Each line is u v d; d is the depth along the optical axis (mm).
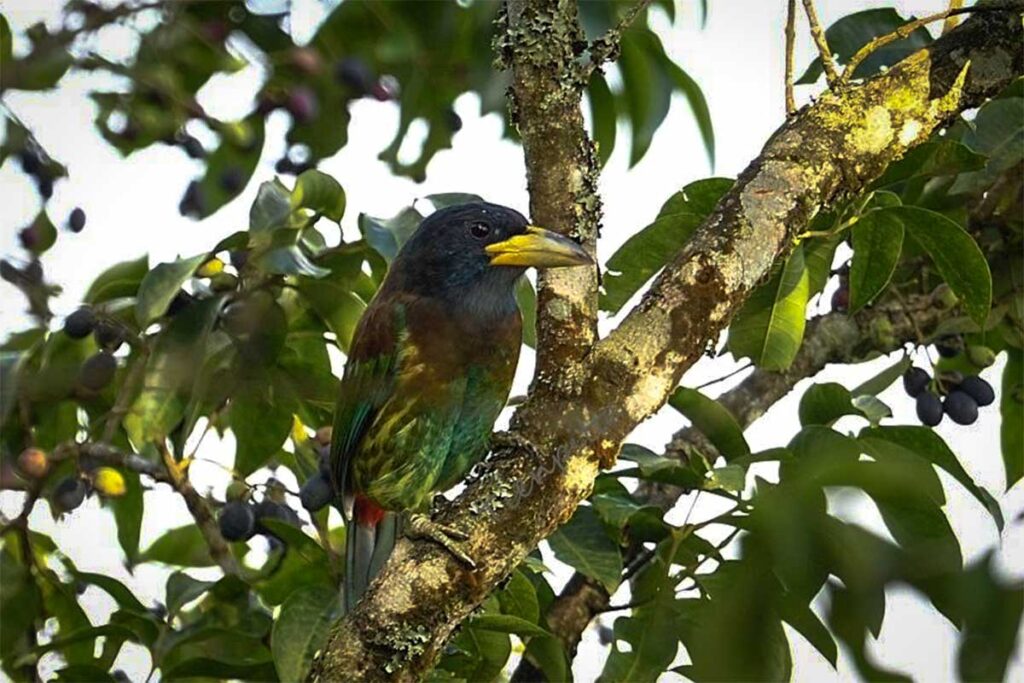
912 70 7461
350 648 6480
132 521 10070
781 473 8234
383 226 9195
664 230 8953
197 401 8992
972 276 8461
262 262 8883
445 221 9148
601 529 8562
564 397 6758
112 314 9320
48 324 9812
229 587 9430
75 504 9172
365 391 9125
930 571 8133
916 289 10781
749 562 8281
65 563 9914
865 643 8273
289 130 11266
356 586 9047
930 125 7410
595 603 9328
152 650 9062
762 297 9273
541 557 8945
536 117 7406
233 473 9664
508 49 7484
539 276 7148
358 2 11898
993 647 8172
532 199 7441
